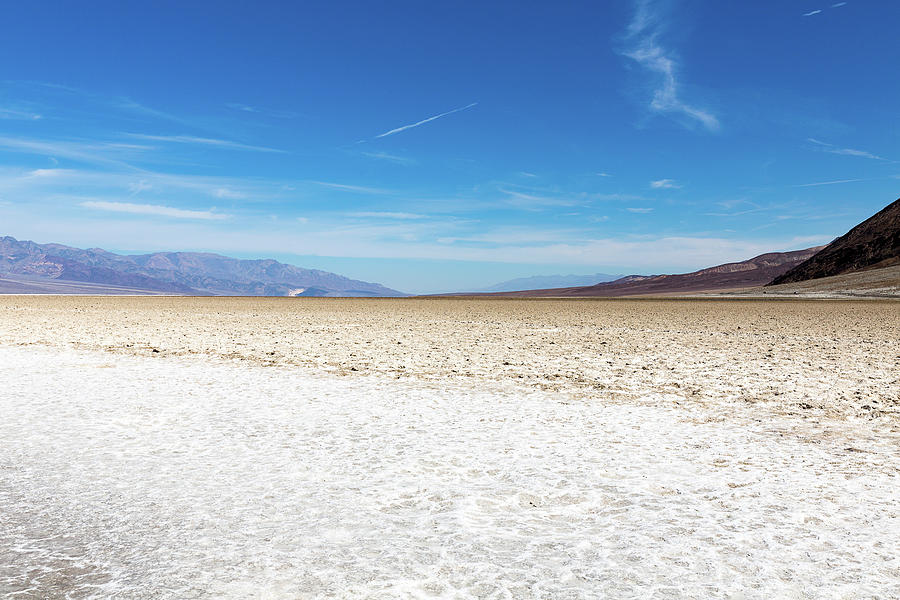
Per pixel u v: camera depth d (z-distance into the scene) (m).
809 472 7.21
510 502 6.11
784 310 52.66
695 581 4.41
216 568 4.57
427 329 31.11
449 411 10.75
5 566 4.59
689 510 5.90
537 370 15.95
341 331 29.17
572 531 5.36
